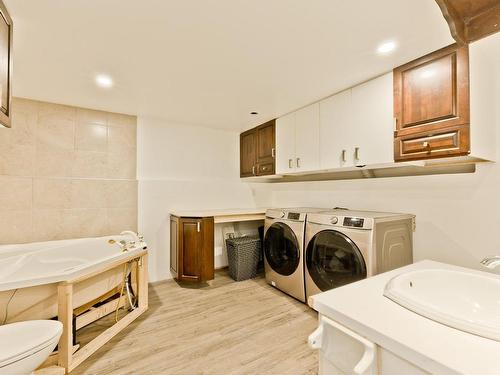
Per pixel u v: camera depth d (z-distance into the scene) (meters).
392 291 0.96
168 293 2.75
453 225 1.81
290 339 1.89
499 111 1.56
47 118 2.51
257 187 3.91
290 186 3.43
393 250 1.91
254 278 3.20
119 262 2.05
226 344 1.83
